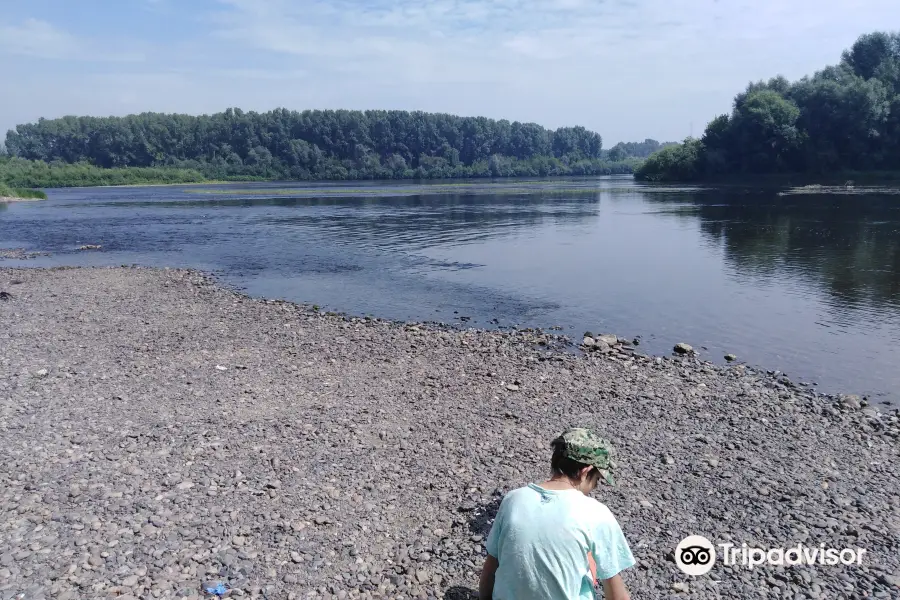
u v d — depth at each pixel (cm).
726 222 4400
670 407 1130
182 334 1648
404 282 2519
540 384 1252
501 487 809
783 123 9638
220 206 6819
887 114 9212
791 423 1069
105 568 614
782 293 2195
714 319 1872
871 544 695
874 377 1359
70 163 17512
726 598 602
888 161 9256
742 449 954
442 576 619
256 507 748
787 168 9819
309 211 5906
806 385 1312
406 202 6969
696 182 10525
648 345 1619
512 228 4278
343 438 969
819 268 2627
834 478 860
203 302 2106
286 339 1608
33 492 770
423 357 1451
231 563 632
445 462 887
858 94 9200
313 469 857
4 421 1014
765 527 727
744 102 10581
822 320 1831
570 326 1822
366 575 622
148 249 3581
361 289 2395
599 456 401
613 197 7419
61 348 1496
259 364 1379
